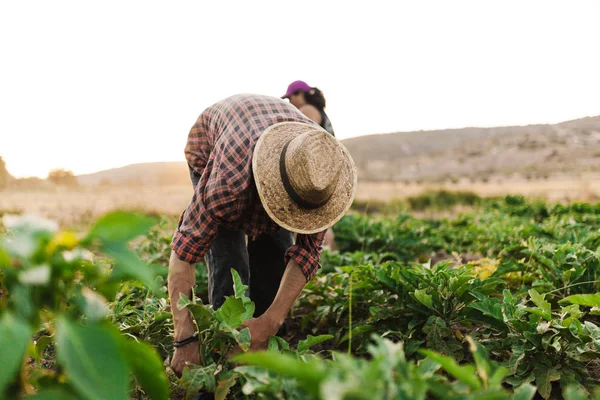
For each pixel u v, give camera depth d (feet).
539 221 32.63
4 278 3.93
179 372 7.67
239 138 8.78
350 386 3.36
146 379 4.82
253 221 9.57
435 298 10.02
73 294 4.14
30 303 3.84
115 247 3.98
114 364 3.66
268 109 9.48
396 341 10.19
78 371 3.47
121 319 9.11
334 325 12.23
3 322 3.57
